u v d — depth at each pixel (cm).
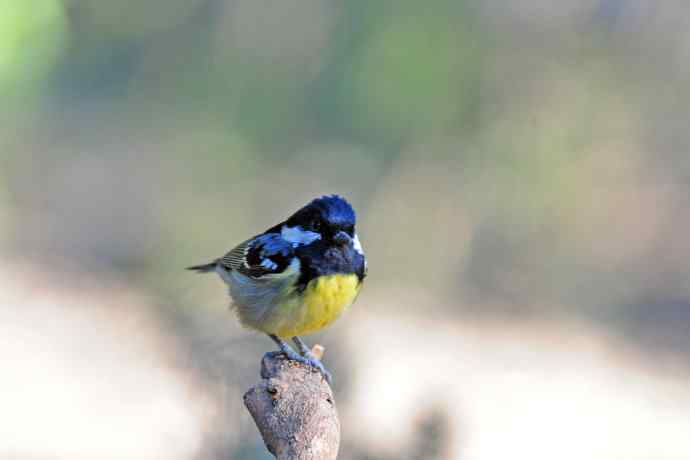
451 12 2058
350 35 2117
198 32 2266
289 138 2181
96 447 1196
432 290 1964
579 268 2012
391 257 2011
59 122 2283
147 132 2289
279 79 2197
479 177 2036
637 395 1515
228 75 2236
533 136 2038
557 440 1330
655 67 2086
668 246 2025
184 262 1959
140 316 1661
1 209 2222
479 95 2050
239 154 2202
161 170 2245
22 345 1579
